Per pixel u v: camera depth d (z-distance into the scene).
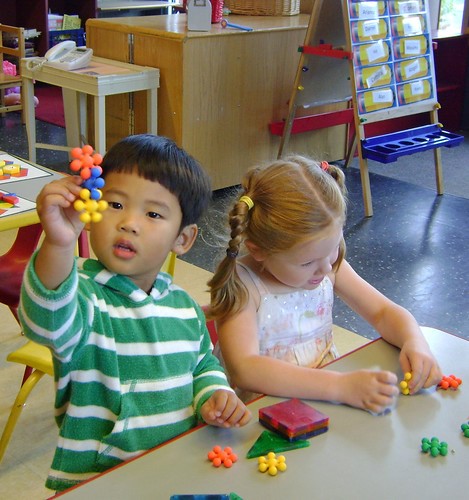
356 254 3.30
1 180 2.00
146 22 3.95
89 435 1.00
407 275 3.13
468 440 1.00
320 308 1.39
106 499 0.83
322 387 1.08
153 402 1.01
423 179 4.43
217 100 3.80
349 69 3.85
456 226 3.71
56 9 6.25
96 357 0.98
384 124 5.10
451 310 2.85
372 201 3.98
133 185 0.96
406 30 3.89
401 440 0.99
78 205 0.82
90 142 4.25
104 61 3.83
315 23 3.81
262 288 1.31
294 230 1.16
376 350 1.26
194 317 1.08
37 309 0.85
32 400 2.14
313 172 1.22
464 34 5.43
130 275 1.00
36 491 1.79
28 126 3.92
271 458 0.91
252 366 1.14
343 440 0.98
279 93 4.11
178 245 1.05
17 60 5.68
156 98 3.72
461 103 5.63
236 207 1.22
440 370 1.16
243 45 3.81
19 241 2.15
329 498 0.86
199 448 0.94
